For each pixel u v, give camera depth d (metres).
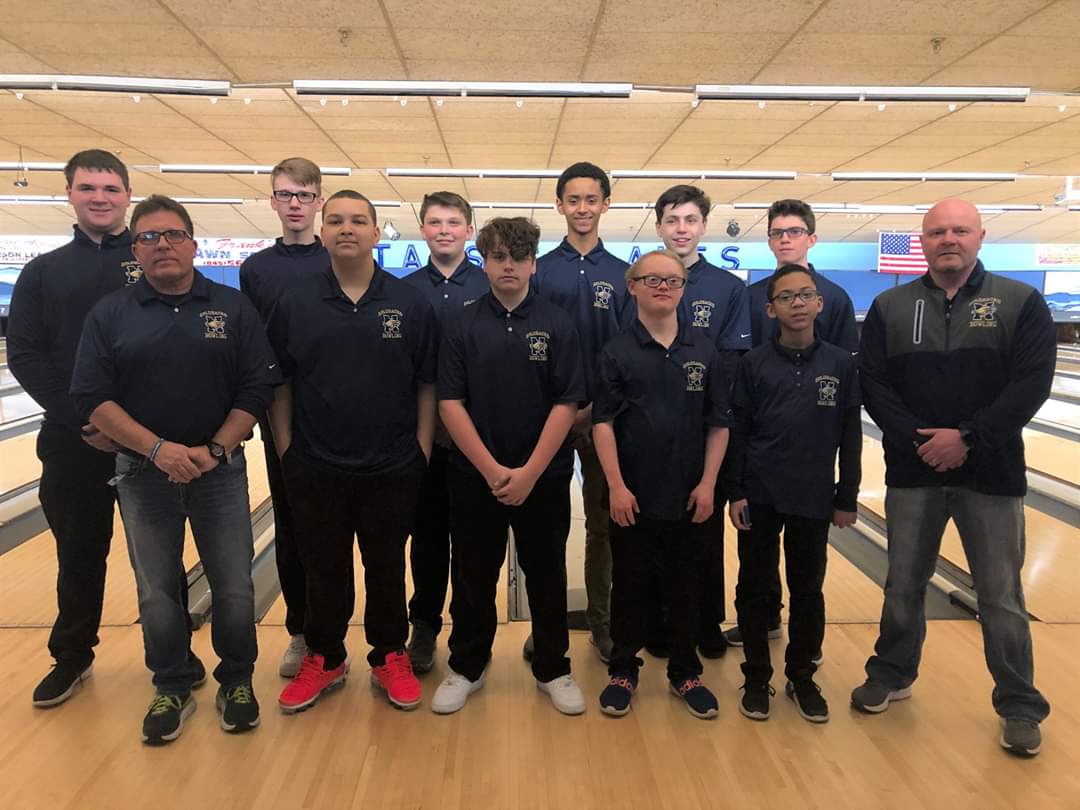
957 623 2.45
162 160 7.12
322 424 1.84
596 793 1.59
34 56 4.27
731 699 1.99
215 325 1.72
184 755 1.73
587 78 4.66
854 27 3.89
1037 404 1.65
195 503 1.79
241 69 4.50
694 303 2.19
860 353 1.92
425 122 5.78
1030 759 1.71
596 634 2.27
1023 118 5.70
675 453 1.85
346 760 1.71
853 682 2.08
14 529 3.44
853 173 7.86
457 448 1.90
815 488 1.84
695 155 7.02
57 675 1.96
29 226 11.84
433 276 2.26
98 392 1.66
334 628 1.95
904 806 1.55
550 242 13.18
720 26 3.87
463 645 1.96
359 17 3.76
